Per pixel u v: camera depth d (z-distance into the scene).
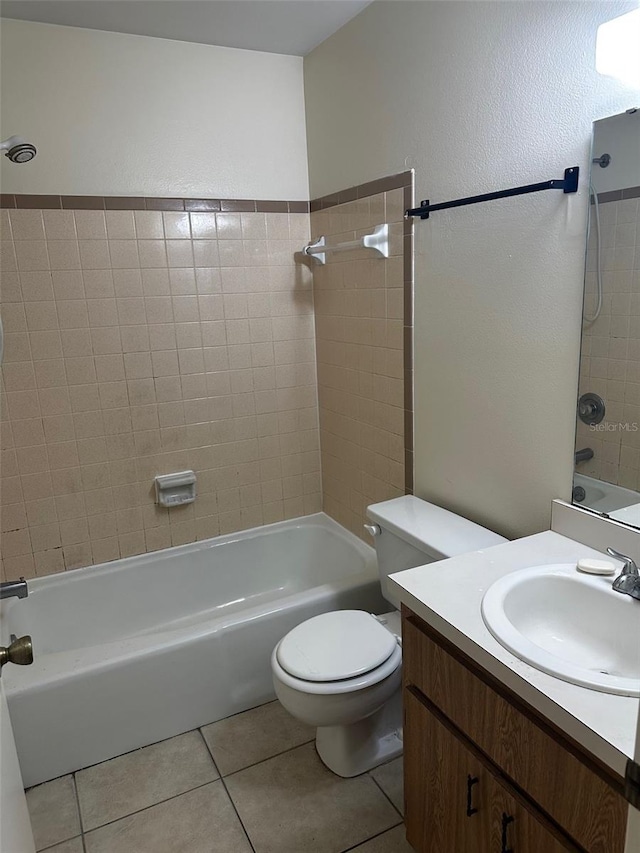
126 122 2.26
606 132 1.31
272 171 2.56
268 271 2.64
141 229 2.36
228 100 2.42
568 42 1.37
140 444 2.53
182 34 2.23
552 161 1.46
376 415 2.40
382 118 2.06
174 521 2.67
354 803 1.76
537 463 1.65
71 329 2.32
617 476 1.42
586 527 1.50
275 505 2.89
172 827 1.71
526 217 1.56
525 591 1.33
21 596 1.12
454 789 1.31
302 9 2.05
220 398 2.66
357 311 2.41
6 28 2.04
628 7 1.23
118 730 1.97
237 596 2.81
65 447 2.40
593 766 0.95
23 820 1.09
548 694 0.99
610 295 1.37
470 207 1.74
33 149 1.62
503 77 1.56
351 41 2.16
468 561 1.46
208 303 2.54
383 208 2.13
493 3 1.56
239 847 1.64
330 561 2.78
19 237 2.18
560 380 1.54
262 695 2.21
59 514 2.44
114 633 2.56
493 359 1.75
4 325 2.21
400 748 1.93
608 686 0.99
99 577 2.51
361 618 1.91
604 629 1.27
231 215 2.51
